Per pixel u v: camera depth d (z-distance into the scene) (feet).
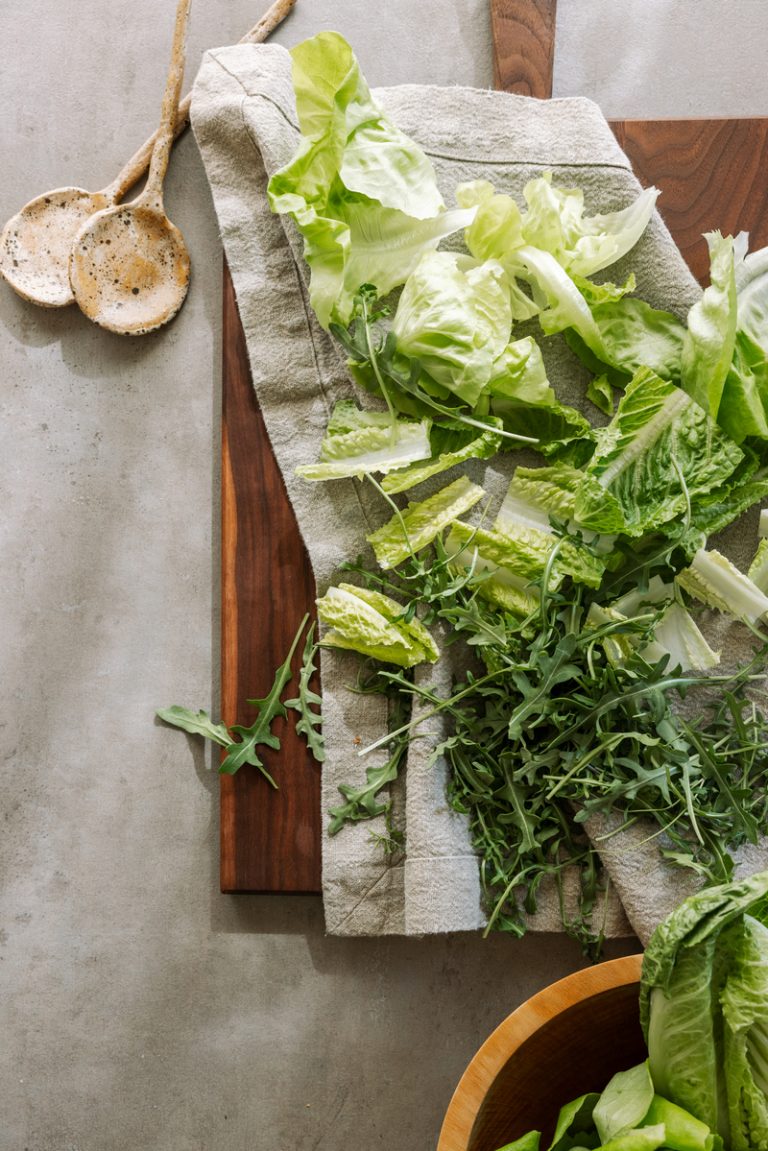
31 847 3.38
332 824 3.15
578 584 3.05
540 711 3.01
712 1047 2.67
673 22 3.43
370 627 3.09
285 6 3.37
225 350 3.24
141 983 3.35
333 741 3.17
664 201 3.23
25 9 3.43
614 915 3.12
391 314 3.15
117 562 3.40
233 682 3.22
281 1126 3.32
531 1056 2.81
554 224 3.06
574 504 3.05
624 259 3.14
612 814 3.06
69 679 3.40
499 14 3.24
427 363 3.07
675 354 3.11
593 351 3.11
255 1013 3.34
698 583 3.09
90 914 3.37
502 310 3.05
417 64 3.41
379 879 3.15
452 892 3.06
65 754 3.39
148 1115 3.34
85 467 3.41
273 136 3.14
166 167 3.34
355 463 3.09
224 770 3.18
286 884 3.20
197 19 3.42
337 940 3.34
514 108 3.17
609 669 3.00
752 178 3.22
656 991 2.69
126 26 3.43
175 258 3.36
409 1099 3.31
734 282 2.99
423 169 3.09
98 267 3.33
